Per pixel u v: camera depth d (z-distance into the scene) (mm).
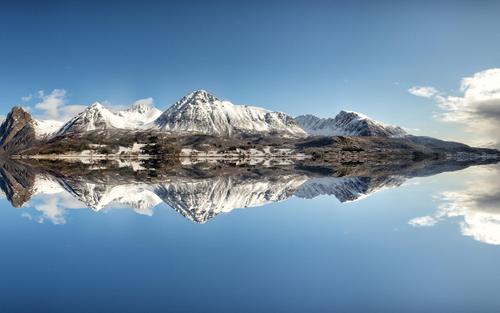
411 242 41781
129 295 27094
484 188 96062
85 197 82688
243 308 25219
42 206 69688
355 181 124938
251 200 80500
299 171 186250
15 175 147875
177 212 63531
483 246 40219
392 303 26297
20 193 89250
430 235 45125
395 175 152125
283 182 124562
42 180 126625
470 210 62875
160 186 110312
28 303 25766
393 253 37594
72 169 193500
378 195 84188
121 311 24656
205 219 57188
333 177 145500
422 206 67500
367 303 26234
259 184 117875
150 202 75312
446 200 74500
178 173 169250
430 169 199250
